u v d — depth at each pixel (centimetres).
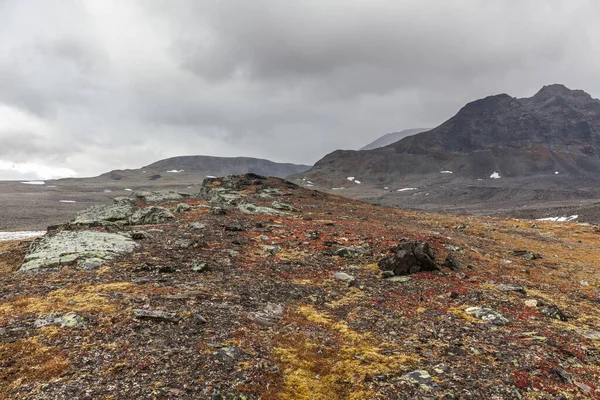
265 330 1675
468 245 4438
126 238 3228
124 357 1288
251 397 1148
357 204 8319
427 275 2898
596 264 4128
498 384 1341
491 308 2247
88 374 1166
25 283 2077
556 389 1334
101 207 5494
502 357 1566
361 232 4409
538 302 2402
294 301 2183
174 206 5981
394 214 7394
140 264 2559
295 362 1420
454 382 1347
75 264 2497
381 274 2889
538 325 2016
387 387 1298
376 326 1886
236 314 1803
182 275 2391
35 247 3020
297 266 2983
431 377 1370
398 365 1464
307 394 1227
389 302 2273
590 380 1424
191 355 1346
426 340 1731
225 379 1218
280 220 4934
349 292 2436
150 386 1127
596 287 3084
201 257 2883
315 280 2656
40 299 1800
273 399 1159
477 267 3391
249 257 3086
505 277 3130
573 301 2575
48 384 1095
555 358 1588
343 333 1766
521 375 1409
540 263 3941
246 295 2128
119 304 1759
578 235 6588
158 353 1337
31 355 1252
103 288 1994
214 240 3488
